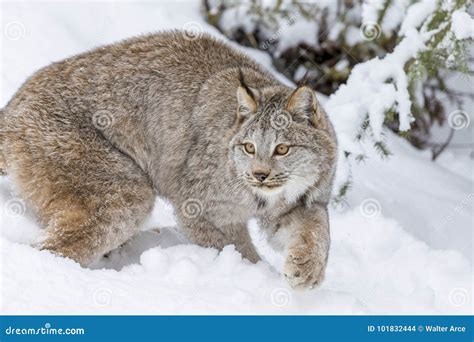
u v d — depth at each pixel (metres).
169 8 14.13
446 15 10.66
